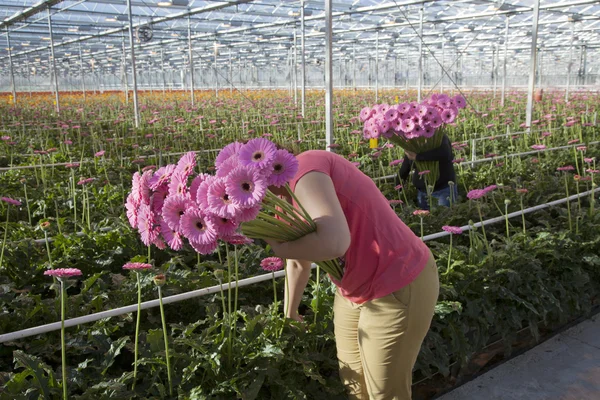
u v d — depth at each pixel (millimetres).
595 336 3973
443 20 17828
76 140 12672
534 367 3580
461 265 3701
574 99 22562
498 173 7531
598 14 20469
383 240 2184
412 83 48531
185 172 1790
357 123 14195
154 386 2652
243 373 2648
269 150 1714
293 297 2826
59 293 3379
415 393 3318
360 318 2389
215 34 23906
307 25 23781
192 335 2934
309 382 2926
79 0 18703
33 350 2982
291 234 1936
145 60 47375
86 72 59719
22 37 31297
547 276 4121
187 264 4535
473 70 47906
